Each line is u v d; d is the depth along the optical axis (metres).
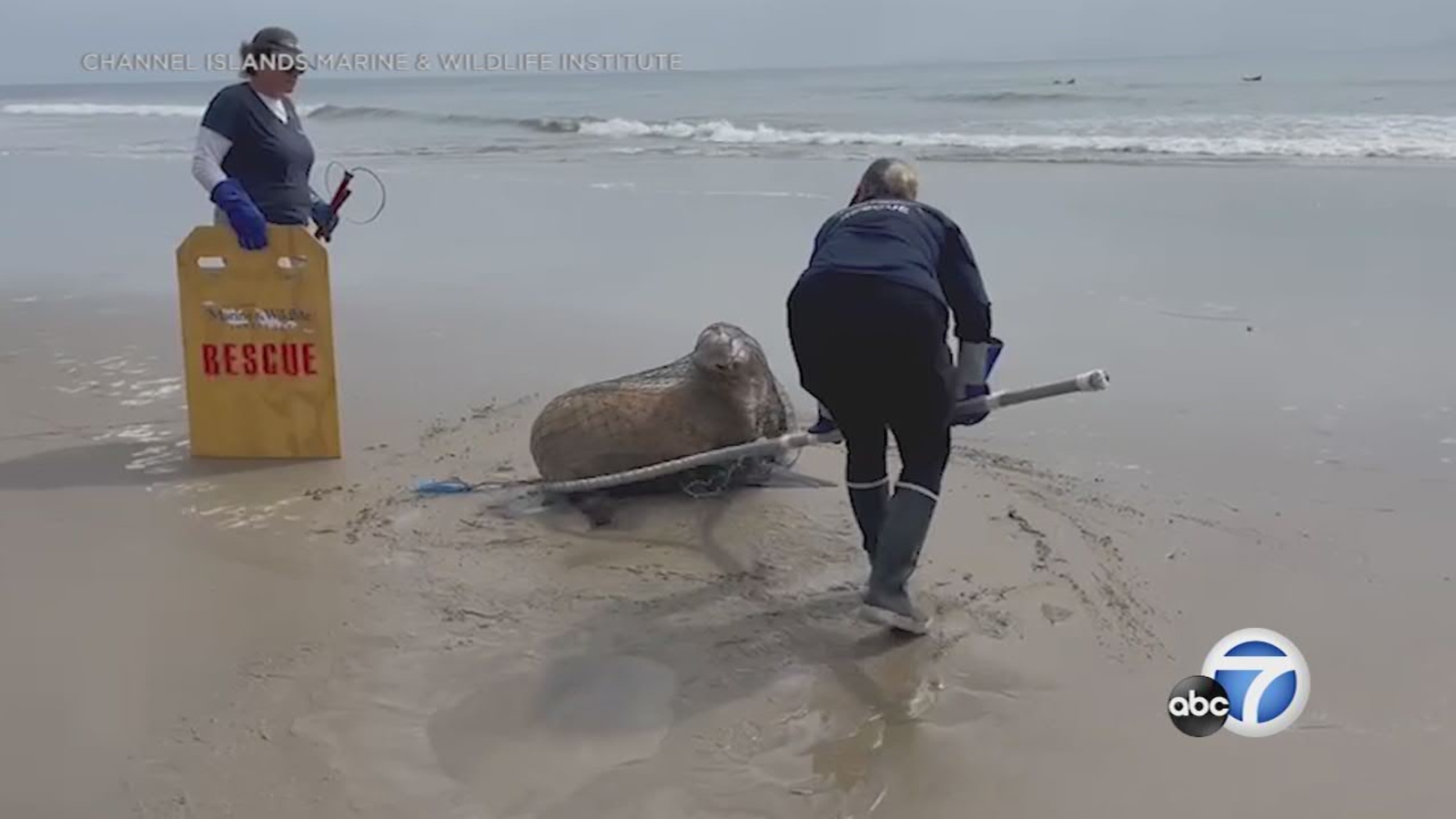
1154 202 11.95
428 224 11.88
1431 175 12.92
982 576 4.30
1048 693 3.55
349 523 4.79
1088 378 3.86
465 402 6.35
